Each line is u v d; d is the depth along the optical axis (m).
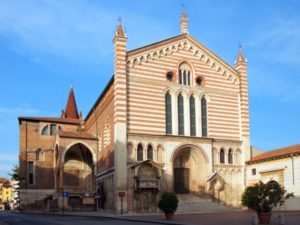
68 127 85.00
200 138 58.78
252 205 34.03
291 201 51.62
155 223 36.78
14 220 43.00
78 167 76.06
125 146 53.53
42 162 81.19
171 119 58.28
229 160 61.09
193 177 58.72
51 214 58.62
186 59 60.59
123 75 54.94
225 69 63.19
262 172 57.72
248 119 63.03
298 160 51.19
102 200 61.06
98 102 69.25
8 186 189.75
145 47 57.50
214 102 61.50
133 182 53.41
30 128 82.19
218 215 47.00
